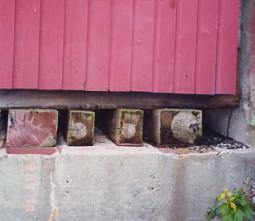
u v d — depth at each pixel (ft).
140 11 9.18
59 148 8.75
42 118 8.78
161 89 9.37
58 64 8.89
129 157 8.76
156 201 8.93
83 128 9.00
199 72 9.55
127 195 8.80
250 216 8.78
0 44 8.61
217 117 10.78
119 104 9.51
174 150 9.11
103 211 8.74
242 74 9.82
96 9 8.98
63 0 8.81
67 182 8.58
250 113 9.59
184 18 9.39
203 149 9.34
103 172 8.68
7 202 8.43
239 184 9.33
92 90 9.09
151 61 9.29
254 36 9.57
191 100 9.94
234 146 9.63
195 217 9.15
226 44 9.64
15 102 9.00
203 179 9.14
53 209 8.57
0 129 9.52
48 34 8.80
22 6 8.64
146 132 10.03
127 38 9.16
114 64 9.14
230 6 9.61
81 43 8.96
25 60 8.75
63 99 9.23
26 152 8.50
